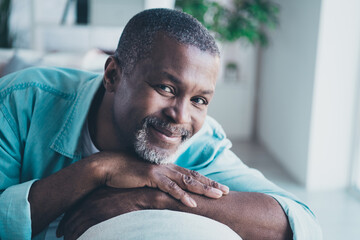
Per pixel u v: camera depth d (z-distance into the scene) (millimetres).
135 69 658
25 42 3604
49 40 3494
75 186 683
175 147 683
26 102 838
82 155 870
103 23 3309
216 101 3674
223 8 3309
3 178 775
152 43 636
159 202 666
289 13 3006
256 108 3852
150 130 665
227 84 3660
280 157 3172
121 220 568
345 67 2543
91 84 841
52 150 842
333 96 2539
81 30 3510
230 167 908
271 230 693
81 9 3312
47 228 771
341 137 2613
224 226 603
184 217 576
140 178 682
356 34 2504
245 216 682
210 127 953
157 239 528
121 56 710
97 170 688
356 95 2557
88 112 831
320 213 2271
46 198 679
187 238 534
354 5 2459
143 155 686
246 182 837
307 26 2658
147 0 3312
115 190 685
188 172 722
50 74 902
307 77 2646
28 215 668
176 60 618
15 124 826
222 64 3957
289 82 2994
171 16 651
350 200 2482
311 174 2625
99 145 842
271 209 703
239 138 3803
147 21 660
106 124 804
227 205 686
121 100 704
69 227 667
